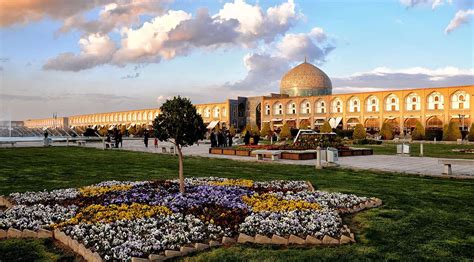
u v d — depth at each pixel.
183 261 4.77
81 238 5.52
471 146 30.59
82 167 15.37
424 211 7.11
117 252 4.90
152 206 7.38
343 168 14.41
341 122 58.16
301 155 18.47
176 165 16.16
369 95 55.28
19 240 5.80
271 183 10.37
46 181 11.38
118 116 97.88
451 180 11.24
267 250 5.11
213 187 9.24
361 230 5.98
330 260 4.68
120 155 22.00
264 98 68.62
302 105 63.34
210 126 71.19
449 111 47.47
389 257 4.74
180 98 8.52
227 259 4.77
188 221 6.34
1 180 11.58
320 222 6.20
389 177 11.98
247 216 6.59
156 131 8.46
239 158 19.53
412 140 42.84
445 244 5.20
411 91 51.03
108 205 7.41
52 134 54.31
